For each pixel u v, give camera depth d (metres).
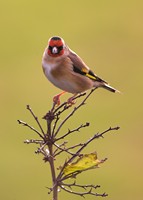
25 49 28.27
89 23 31.83
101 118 21.11
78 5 34.75
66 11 33.81
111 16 32.81
